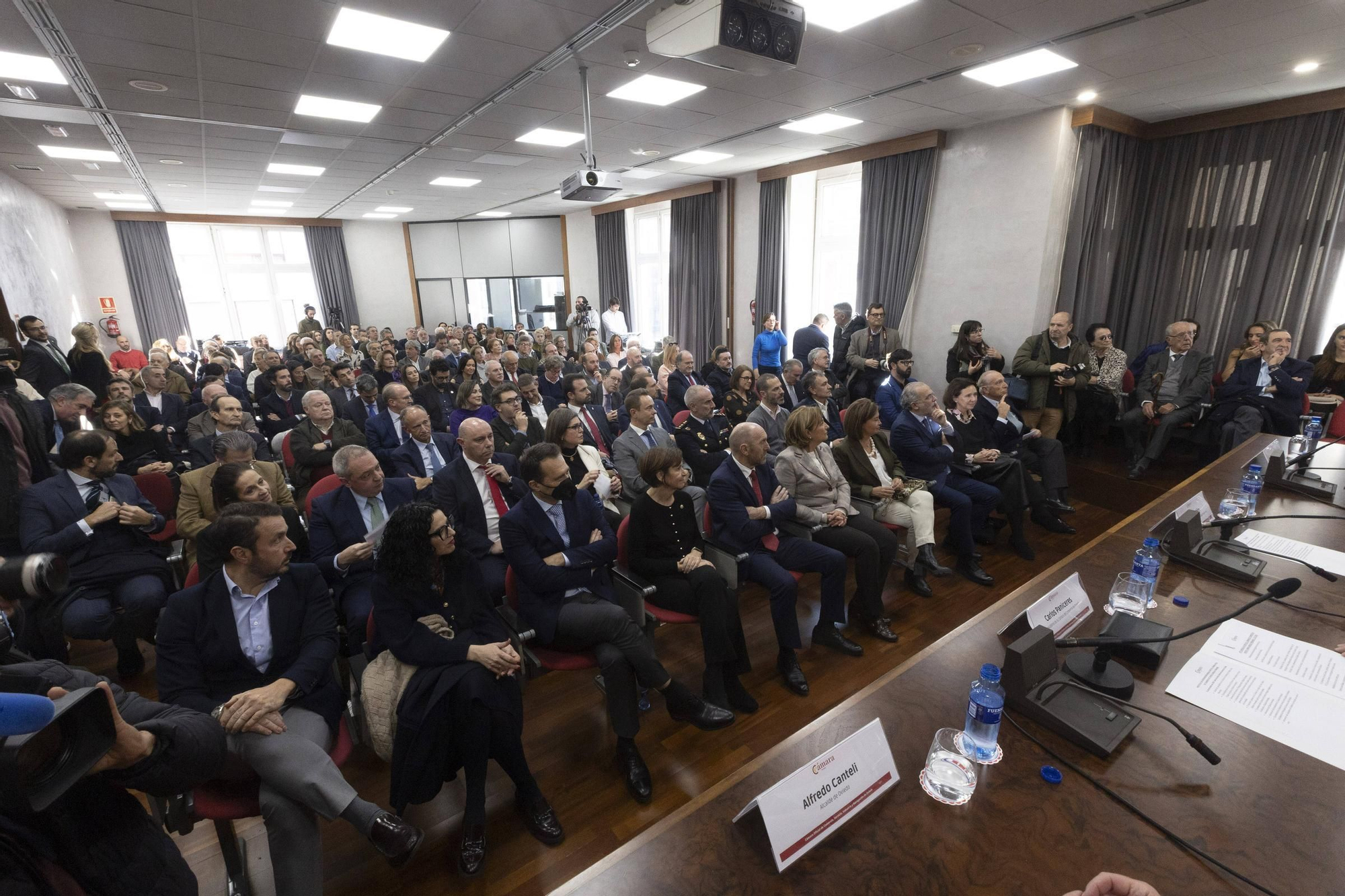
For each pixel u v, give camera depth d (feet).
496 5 10.11
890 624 9.29
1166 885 2.68
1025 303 17.92
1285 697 3.82
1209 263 17.54
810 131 18.69
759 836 3.02
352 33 11.04
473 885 5.17
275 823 4.58
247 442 8.55
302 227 36.70
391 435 12.38
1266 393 13.61
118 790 2.76
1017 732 3.70
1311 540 6.24
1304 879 2.69
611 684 6.19
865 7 10.50
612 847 5.53
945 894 2.68
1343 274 15.53
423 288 40.50
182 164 20.84
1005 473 11.45
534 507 7.02
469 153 20.61
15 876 2.19
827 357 17.46
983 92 15.02
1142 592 5.10
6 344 13.15
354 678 6.06
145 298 33.06
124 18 10.07
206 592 5.31
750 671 8.14
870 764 3.25
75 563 7.43
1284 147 15.87
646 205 32.94
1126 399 16.24
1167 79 14.08
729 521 8.25
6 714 1.68
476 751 5.35
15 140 17.48
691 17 9.46
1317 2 10.09
